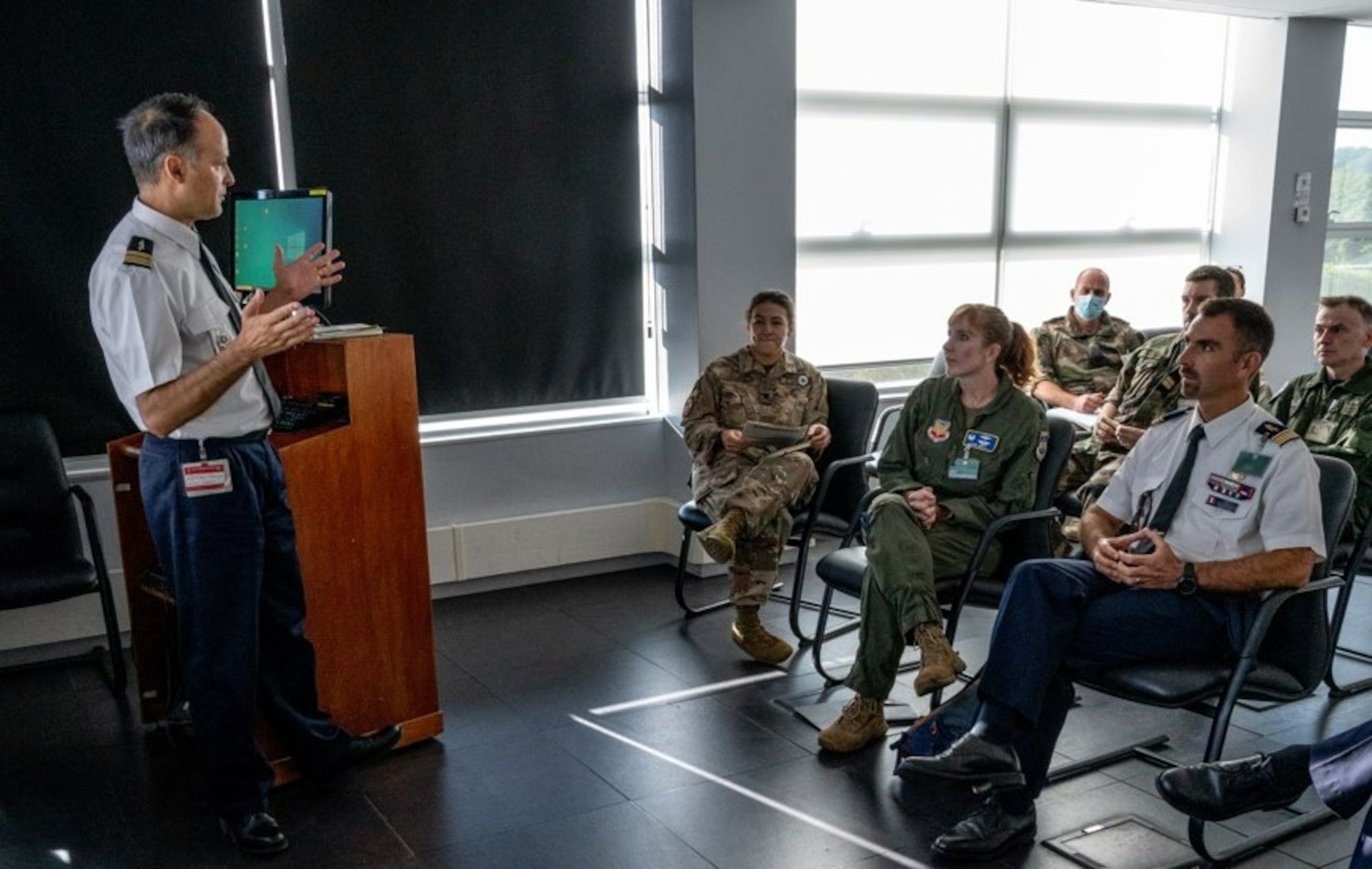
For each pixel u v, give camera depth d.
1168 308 5.65
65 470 3.37
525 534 4.09
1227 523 2.21
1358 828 2.32
